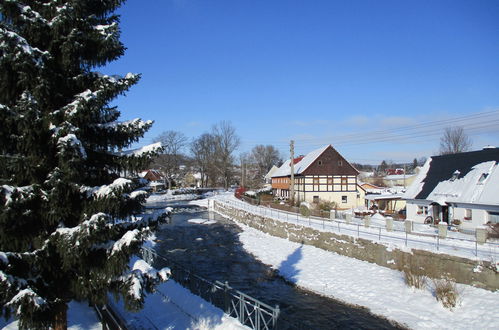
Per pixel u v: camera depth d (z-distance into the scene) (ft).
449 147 186.50
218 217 171.83
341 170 167.63
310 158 178.50
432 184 102.73
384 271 64.75
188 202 233.55
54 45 24.50
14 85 22.88
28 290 20.33
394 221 102.32
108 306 36.32
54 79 24.04
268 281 67.56
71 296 26.76
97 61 26.40
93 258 25.04
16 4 21.85
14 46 20.84
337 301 56.18
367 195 152.66
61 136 22.17
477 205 83.46
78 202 25.03
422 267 59.31
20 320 21.33
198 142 306.35
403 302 52.70
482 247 59.36
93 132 26.76
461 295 50.26
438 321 46.26
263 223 119.75
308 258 79.87
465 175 93.71
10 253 21.11
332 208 130.41
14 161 21.62
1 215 20.49
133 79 26.76
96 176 27.14
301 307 54.08
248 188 254.68
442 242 64.95
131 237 23.56
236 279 68.85
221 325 36.27
